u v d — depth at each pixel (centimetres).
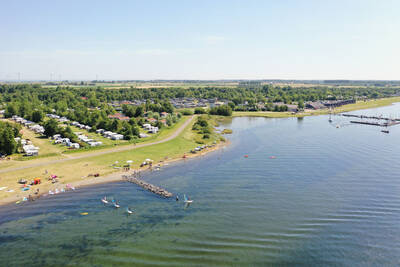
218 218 7119
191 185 9344
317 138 16862
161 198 8344
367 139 16475
